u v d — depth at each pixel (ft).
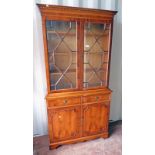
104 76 6.95
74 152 6.46
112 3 7.57
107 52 6.66
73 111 6.44
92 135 7.06
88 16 5.92
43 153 6.38
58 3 6.55
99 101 6.79
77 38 6.01
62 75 6.23
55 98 6.02
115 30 7.97
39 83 7.06
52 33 5.82
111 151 6.53
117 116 9.30
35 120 7.38
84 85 6.61
